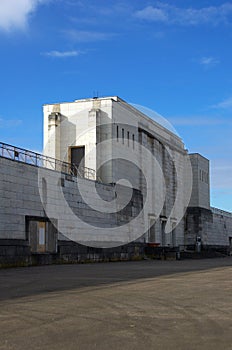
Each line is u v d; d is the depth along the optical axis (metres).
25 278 21.97
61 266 33.47
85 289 17.09
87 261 41.16
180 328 9.66
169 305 12.98
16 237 32.56
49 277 22.59
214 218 81.62
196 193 74.44
